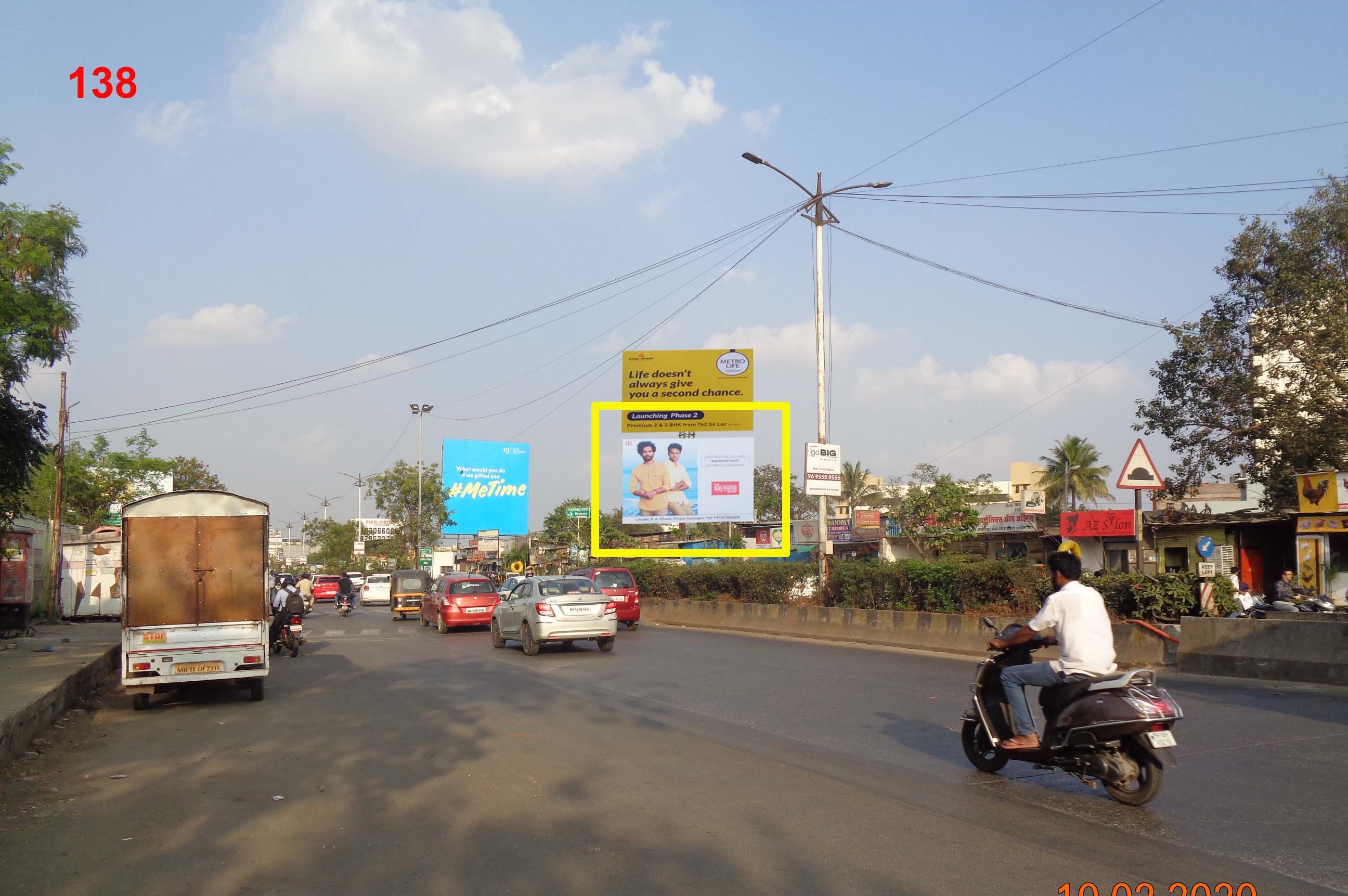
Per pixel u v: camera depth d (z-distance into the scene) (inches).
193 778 330.6
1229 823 258.8
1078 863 227.9
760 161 971.9
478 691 552.4
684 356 1320.1
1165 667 578.9
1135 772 277.3
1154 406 971.9
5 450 679.1
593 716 454.6
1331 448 895.7
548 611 776.9
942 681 559.5
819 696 506.3
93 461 1815.9
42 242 780.6
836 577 940.6
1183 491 970.7
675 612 1184.8
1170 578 618.2
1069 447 2272.4
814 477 978.1
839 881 216.2
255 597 520.1
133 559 508.7
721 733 405.4
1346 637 490.6
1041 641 316.2
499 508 2380.7
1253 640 530.6
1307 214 881.5
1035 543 1502.2
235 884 217.9
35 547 1178.6
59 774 342.6
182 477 2389.3
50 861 236.4
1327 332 859.4
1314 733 371.9
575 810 279.6
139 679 498.6
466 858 234.7
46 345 742.5
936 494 1476.4
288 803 291.0
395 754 364.8
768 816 271.4
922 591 826.8
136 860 236.4
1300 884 212.8
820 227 993.5
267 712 485.1
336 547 3944.4
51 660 621.6
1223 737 367.6
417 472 2524.6
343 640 1005.8
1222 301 932.0
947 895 207.2
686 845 244.5
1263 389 902.4
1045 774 322.7
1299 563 914.1
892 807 281.1
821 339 987.3
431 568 2420.0
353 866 229.3
